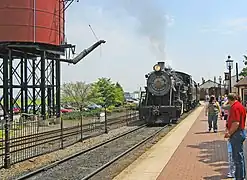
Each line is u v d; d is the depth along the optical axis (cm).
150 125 3147
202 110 5188
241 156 931
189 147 1616
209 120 2252
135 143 2084
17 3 3228
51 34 3397
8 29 3206
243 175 932
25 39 3238
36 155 1673
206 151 1486
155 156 1416
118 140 2225
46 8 3356
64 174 1323
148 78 3228
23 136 1731
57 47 3516
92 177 1254
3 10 3212
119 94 6912
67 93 6644
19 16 3228
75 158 1633
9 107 3509
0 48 3250
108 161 1540
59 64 3956
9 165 1452
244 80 4228
